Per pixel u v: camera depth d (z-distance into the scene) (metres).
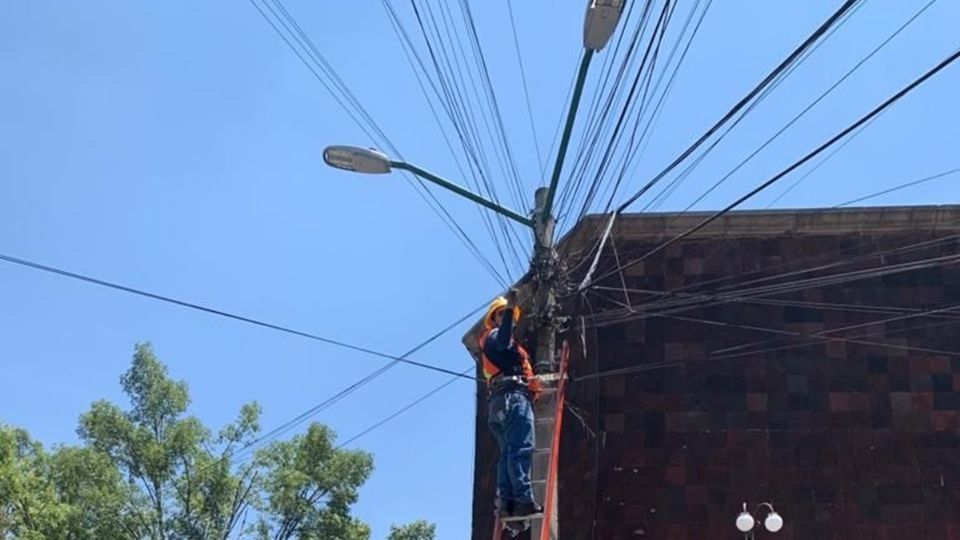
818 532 17.38
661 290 18.98
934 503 17.45
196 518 21.28
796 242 19.14
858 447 17.88
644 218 19.33
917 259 18.88
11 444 19.97
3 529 19.38
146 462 21.41
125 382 22.30
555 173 12.07
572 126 11.36
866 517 17.44
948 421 17.95
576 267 15.53
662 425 18.20
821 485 17.67
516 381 10.73
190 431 21.69
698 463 17.94
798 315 18.77
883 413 18.06
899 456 17.80
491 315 11.29
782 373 18.41
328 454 22.70
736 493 17.70
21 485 19.55
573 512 18.09
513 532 10.70
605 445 18.16
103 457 20.98
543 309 12.31
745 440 18.02
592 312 18.89
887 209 18.98
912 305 18.67
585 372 18.67
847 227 19.06
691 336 18.73
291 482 21.89
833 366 18.41
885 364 18.36
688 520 17.59
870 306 18.72
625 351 18.70
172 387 22.28
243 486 22.00
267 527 21.88
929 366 18.30
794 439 17.98
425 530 24.39
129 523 20.75
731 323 18.78
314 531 21.92
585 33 9.83
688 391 18.38
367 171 12.72
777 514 17.11
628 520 17.69
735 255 19.12
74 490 20.70
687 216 19.25
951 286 18.72
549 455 11.22
